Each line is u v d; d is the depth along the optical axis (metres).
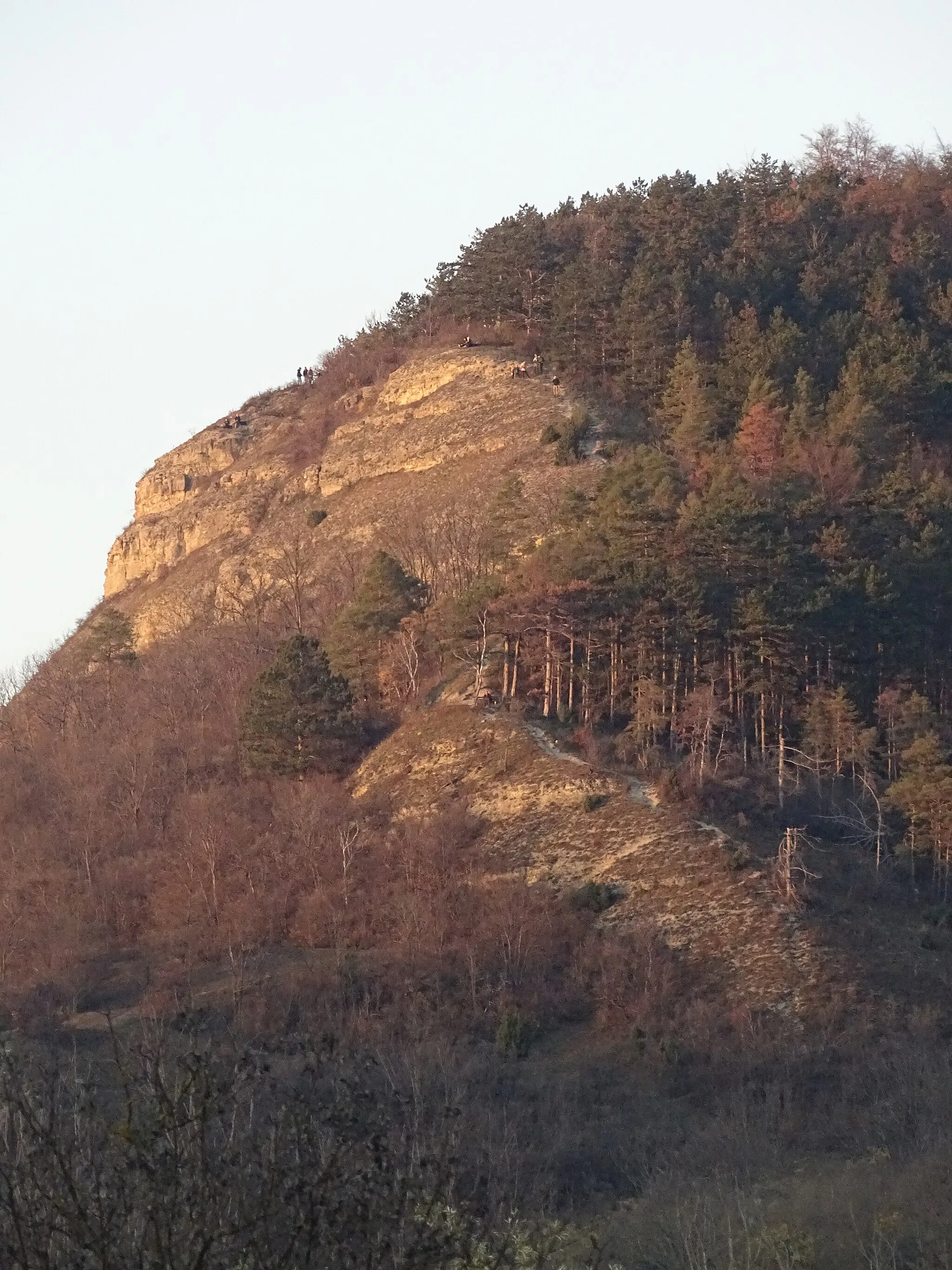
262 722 82.50
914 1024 52.84
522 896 64.94
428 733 79.81
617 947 60.28
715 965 58.22
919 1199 32.12
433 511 116.94
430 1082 40.69
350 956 62.53
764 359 114.25
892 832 69.56
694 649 77.56
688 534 82.00
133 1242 14.27
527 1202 28.20
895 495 91.44
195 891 71.69
